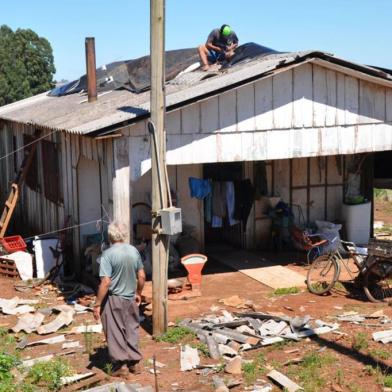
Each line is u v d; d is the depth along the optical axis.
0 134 19.62
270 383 7.06
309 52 10.46
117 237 7.16
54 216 14.27
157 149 8.38
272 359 7.76
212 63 13.14
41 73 38.72
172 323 9.18
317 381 7.05
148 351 8.16
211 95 10.05
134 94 12.97
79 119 11.31
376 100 11.64
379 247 10.03
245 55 12.80
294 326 8.75
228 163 13.44
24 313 10.12
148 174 12.65
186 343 8.38
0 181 19.80
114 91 14.51
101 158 10.66
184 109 10.17
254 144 10.74
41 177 15.13
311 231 13.35
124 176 9.89
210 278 12.02
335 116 11.32
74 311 10.08
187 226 13.23
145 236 12.24
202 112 10.30
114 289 7.12
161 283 8.55
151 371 7.48
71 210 12.95
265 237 14.05
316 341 8.34
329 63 10.81
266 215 13.95
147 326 9.20
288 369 7.43
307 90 11.03
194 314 9.73
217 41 13.00
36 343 8.53
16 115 16.34
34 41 38.28
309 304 10.16
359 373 7.28
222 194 12.83
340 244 12.50
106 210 12.26
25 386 6.83
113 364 7.36
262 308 9.96
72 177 12.74
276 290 10.98
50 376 7.11
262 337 8.41
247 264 12.91
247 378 7.17
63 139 13.12
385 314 9.51
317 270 12.33
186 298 10.66
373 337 8.33
